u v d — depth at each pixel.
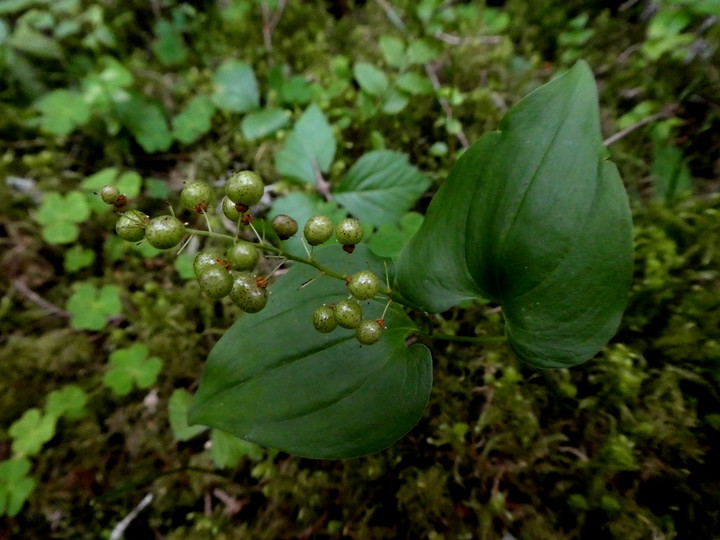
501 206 0.10
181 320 0.17
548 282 0.10
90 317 0.17
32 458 0.16
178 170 0.20
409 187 0.17
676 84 0.19
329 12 0.25
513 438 0.14
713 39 0.18
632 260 0.09
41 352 0.17
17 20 0.22
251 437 0.11
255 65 0.23
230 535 0.14
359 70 0.19
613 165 0.09
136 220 0.09
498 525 0.13
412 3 0.23
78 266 0.18
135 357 0.16
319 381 0.11
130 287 0.19
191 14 0.23
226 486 0.15
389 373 0.11
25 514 0.15
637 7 0.22
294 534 0.14
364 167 0.17
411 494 0.14
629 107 0.20
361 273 0.10
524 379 0.15
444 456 0.14
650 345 0.14
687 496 0.13
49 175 0.20
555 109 0.10
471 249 0.11
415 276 0.12
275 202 0.17
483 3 0.23
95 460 0.16
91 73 0.21
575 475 0.13
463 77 0.21
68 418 0.16
